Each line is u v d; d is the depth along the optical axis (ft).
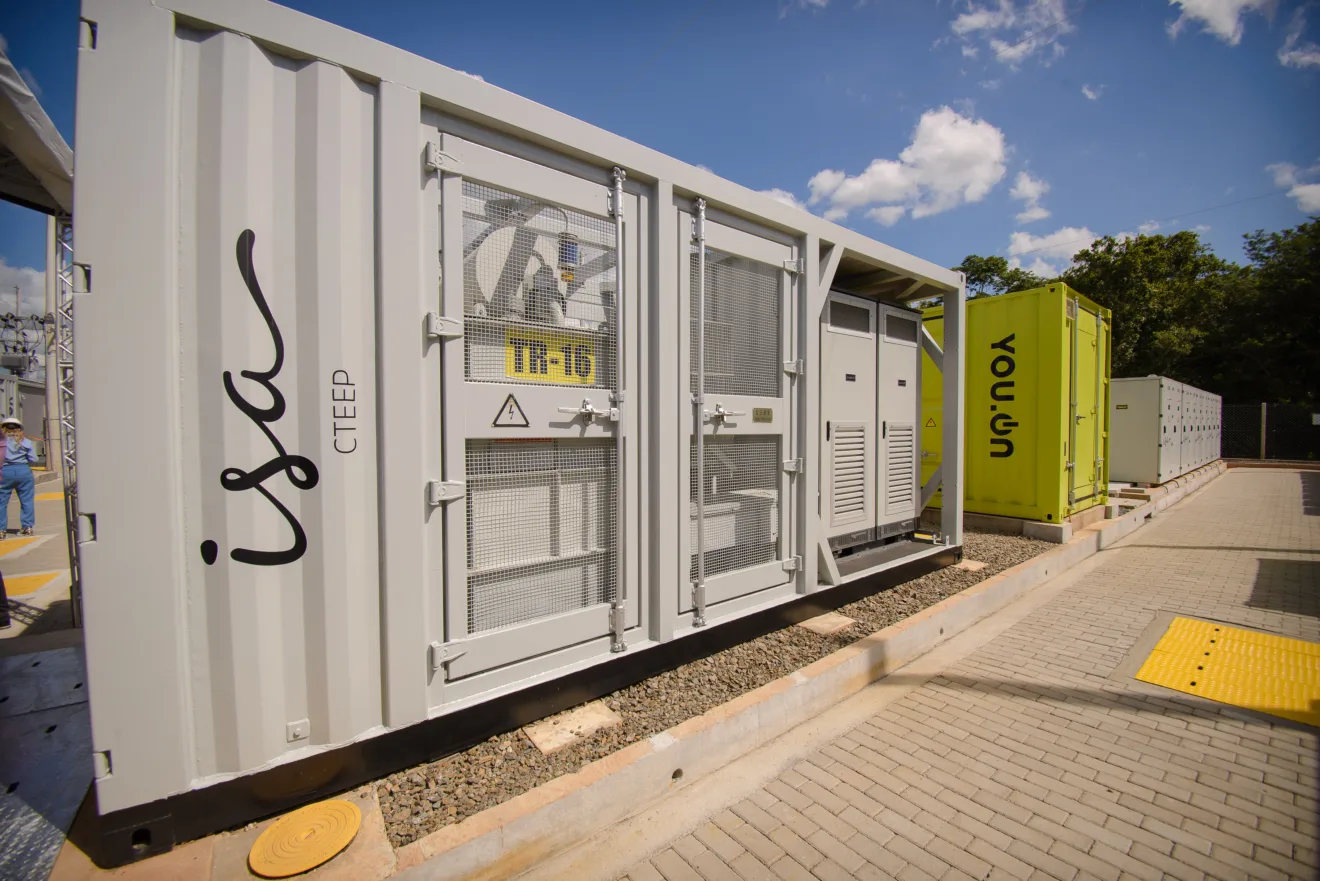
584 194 9.11
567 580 9.17
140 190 5.72
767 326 12.29
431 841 6.08
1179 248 82.64
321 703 6.86
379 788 7.14
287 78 6.56
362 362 7.02
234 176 6.22
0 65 8.80
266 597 6.53
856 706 10.44
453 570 7.80
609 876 6.54
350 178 6.90
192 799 6.12
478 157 7.94
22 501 27.61
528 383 8.55
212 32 6.15
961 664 12.23
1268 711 10.16
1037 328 21.91
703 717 8.65
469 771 7.55
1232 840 7.02
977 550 19.92
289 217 6.55
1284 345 75.36
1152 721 9.89
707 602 11.11
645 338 9.95
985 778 8.33
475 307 8.05
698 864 6.72
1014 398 22.63
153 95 5.77
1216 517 31.12
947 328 18.12
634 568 9.95
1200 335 78.02
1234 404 78.33
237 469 6.31
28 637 12.11
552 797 6.79
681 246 10.45
